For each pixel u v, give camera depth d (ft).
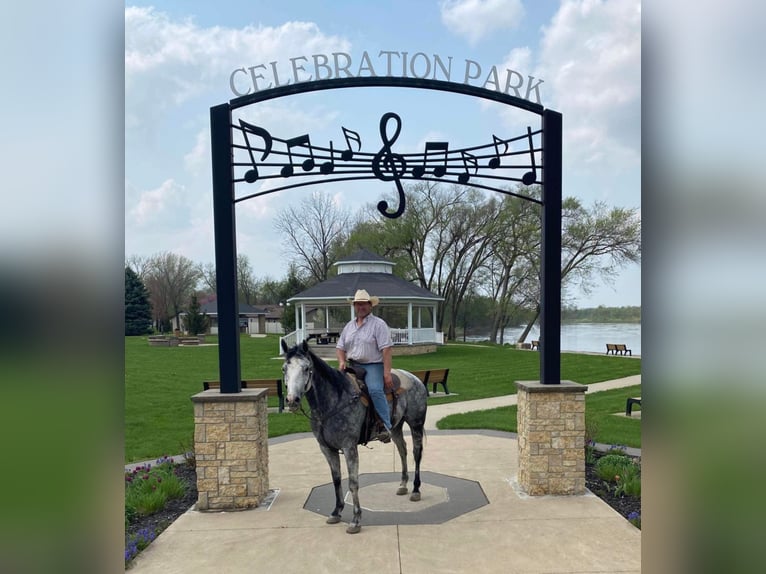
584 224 114.21
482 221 128.57
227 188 19.89
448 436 29.91
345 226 165.89
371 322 18.02
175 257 214.07
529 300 129.49
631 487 19.63
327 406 16.69
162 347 115.75
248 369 70.18
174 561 14.88
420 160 20.58
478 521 17.31
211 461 18.94
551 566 14.23
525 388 19.97
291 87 20.02
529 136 20.59
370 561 14.65
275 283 231.09
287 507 19.03
